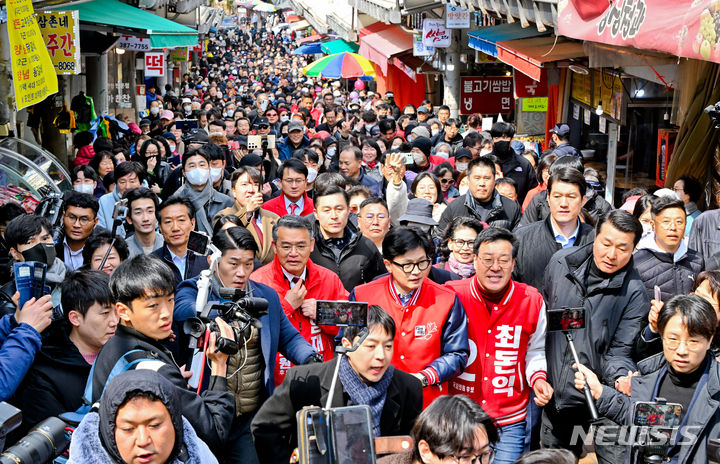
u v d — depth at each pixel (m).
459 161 10.65
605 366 5.00
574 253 5.22
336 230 6.05
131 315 3.66
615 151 11.73
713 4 5.80
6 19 8.11
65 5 9.78
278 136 15.94
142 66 27.80
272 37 75.81
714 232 6.74
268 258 6.80
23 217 5.43
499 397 5.00
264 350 4.57
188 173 7.66
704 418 3.97
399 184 7.67
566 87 14.28
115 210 6.64
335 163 11.48
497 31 14.05
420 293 4.86
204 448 3.22
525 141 14.82
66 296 4.21
